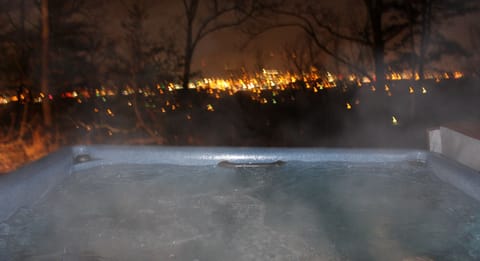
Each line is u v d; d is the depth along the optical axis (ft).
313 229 7.34
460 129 9.37
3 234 6.79
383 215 7.86
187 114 23.17
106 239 6.93
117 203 8.51
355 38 25.80
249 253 6.51
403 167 10.10
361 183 9.59
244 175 10.23
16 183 7.64
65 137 18.76
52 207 8.16
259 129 22.36
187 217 7.88
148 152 10.78
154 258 6.35
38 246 6.60
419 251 6.46
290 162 10.57
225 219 7.80
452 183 8.71
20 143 16.90
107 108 21.98
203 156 10.72
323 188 9.35
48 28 18.34
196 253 6.50
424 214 7.84
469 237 6.87
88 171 10.36
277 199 8.79
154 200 8.72
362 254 6.41
